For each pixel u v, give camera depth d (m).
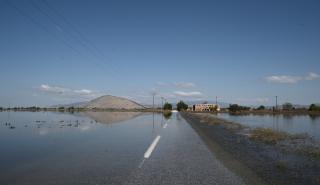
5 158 13.09
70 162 11.79
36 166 11.09
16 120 48.72
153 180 8.82
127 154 13.72
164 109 157.38
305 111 132.25
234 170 10.20
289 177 9.20
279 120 62.16
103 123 40.03
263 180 8.81
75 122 42.53
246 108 150.75
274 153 14.27
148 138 20.81
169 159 12.38
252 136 22.27
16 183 8.68
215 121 44.44
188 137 21.56
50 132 26.45
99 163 11.52
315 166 10.98
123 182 8.60
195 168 10.55
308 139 22.02
